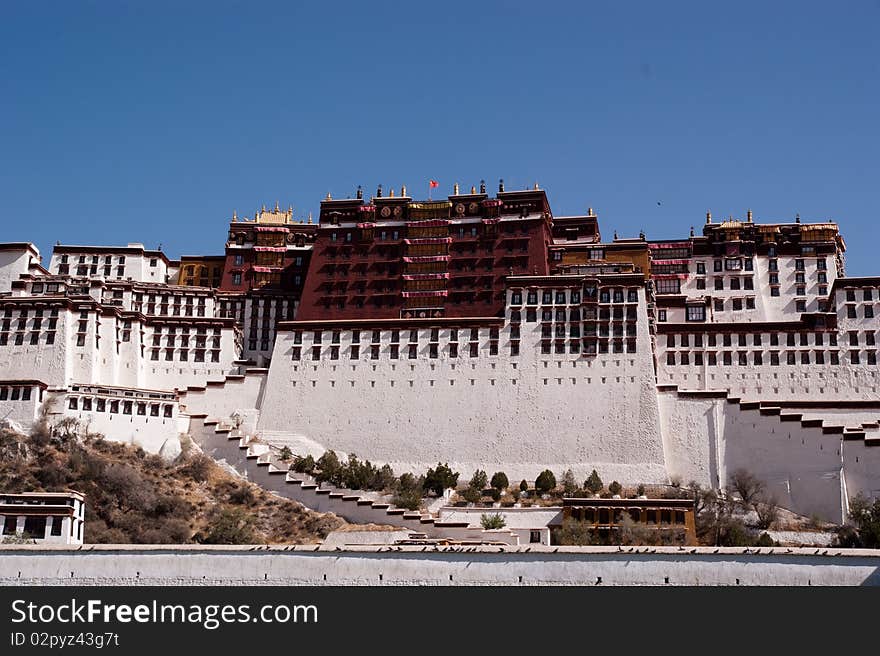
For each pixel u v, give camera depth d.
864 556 92.50
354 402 160.12
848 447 141.00
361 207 178.75
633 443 151.12
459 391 158.00
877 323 158.75
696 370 161.75
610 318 157.62
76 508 118.81
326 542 130.12
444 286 171.38
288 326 165.38
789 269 193.25
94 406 151.25
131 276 197.62
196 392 164.12
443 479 144.50
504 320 160.00
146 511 133.50
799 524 136.25
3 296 168.88
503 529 132.12
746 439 147.38
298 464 147.50
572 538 125.00
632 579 93.75
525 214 173.75
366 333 163.25
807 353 159.38
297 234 196.62
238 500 142.00
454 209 176.25
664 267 195.50
